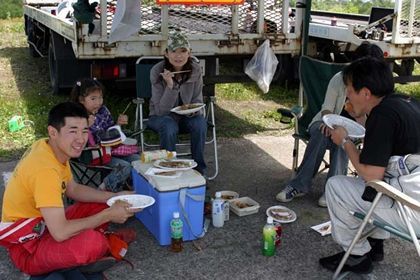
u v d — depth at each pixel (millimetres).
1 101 6719
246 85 7938
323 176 4469
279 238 3264
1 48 10898
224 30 5371
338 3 10500
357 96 2617
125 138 3641
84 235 2596
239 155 5012
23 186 2529
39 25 8492
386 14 6859
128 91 6820
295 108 4070
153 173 3273
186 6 5078
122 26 4270
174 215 3133
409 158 2557
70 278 2648
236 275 2943
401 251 3242
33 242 2631
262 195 4082
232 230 3471
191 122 3977
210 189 4168
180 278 2900
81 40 4934
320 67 4160
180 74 4027
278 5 5449
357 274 2965
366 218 2646
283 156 5008
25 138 5293
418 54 6219
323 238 3385
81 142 2566
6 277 2891
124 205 2754
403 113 2516
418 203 2389
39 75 8406
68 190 2945
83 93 3484
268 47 5277
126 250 3096
